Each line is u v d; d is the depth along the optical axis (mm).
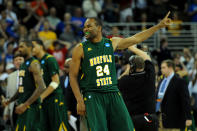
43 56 17984
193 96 26047
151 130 15078
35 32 31891
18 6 37156
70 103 19719
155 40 35531
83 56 12266
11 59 29938
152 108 15234
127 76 15445
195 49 36812
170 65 18141
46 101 18000
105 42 12484
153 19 37188
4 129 21359
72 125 19391
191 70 29562
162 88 18375
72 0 39625
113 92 12336
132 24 35875
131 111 15188
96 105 12055
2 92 23734
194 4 39500
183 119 17688
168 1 38219
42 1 36219
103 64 12266
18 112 15875
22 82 16203
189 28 38062
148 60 15547
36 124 16172
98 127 11914
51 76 17719
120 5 38219
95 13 36656
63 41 32312
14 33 32625
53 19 35469
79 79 12594
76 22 34219
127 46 12766
